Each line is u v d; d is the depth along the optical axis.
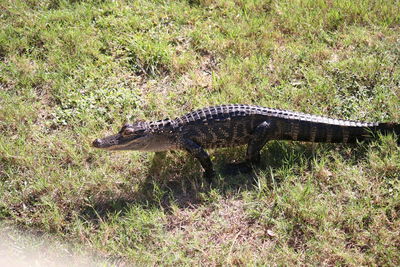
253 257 5.62
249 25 9.57
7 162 6.97
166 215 6.25
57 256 5.80
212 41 9.14
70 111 7.79
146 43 8.91
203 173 6.80
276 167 6.69
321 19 9.48
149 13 9.83
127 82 8.38
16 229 6.16
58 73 8.40
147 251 5.81
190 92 8.07
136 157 7.03
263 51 8.91
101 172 6.79
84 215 6.34
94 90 8.15
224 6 10.11
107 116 7.72
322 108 7.55
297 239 5.77
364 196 6.09
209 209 6.28
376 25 9.41
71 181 6.66
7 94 8.02
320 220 5.84
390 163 6.38
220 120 6.68
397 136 6.73
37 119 7.74
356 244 5.62
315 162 6.51
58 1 10.20
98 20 9.55
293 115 6.75
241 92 7.92
